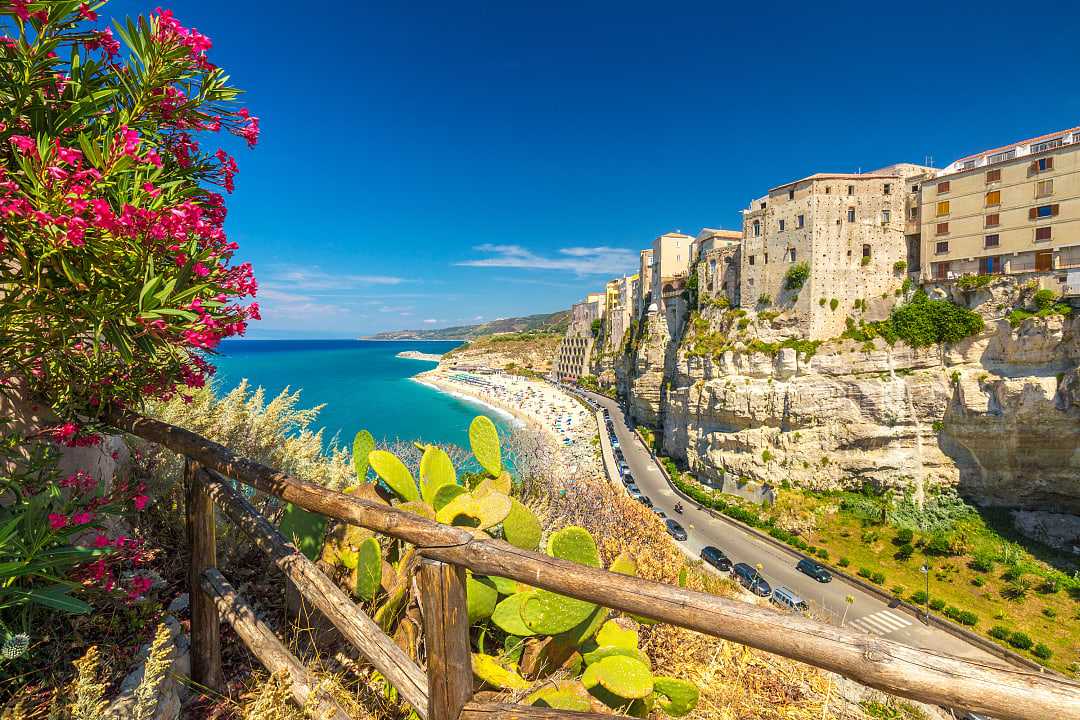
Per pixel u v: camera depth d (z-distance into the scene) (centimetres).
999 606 2944
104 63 401
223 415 931
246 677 457
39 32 338
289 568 383
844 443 4241
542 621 418
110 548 377
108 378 445
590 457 5966
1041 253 3600
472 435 590
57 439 429
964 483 3919
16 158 313
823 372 4331
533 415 9425
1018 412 3600
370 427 8381
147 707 347
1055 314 3425
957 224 4028
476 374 16150
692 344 5469
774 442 4528
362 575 460
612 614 552
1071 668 2423
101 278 330
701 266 5816
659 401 7056
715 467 4900
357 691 436
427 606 258
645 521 1116
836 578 3325
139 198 328
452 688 259
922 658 158
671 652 600
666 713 459
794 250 4631
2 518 360
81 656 385
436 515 486
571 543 451
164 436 445
